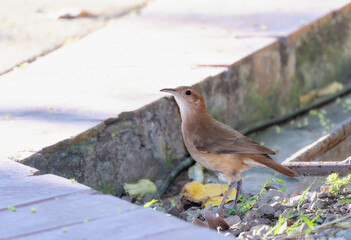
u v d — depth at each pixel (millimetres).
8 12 18297
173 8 18125
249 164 9594
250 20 16688
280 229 8117
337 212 8727
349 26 18094
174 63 13906
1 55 15055
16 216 7406
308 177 10820
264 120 15031
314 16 16891
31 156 9680
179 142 12820
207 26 16375
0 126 10867
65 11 17969
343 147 12195
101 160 11023
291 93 15891
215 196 10852
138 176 11789
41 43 15812
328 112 15531
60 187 8312
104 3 19000
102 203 7707
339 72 17812
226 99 13719
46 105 11836
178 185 12133
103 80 13094
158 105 12102
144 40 15555
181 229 6852
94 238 6742
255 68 14562
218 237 6641
